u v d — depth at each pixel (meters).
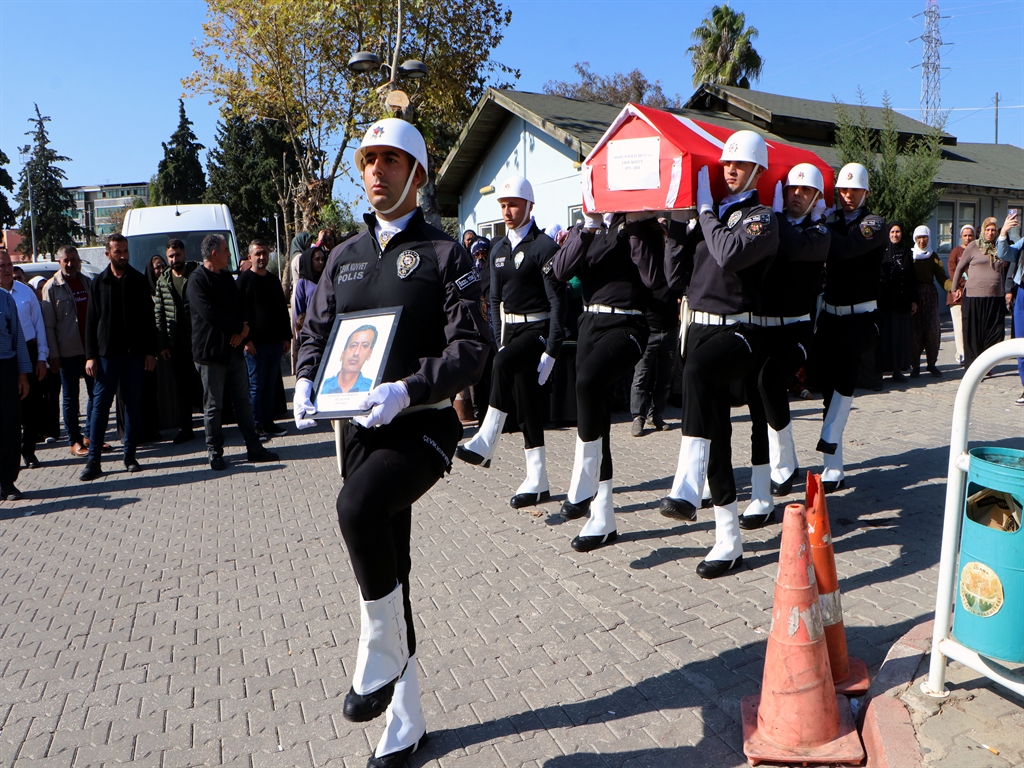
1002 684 2.55
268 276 8.70
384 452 2.71
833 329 5.58
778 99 20.23
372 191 2.79
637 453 7.15
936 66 40.59
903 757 2.53
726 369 4.24
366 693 2.64
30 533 5.86
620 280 4.76
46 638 4.08
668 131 4.36
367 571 2.62
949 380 10.33
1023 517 2.42
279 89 23.88
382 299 2.80
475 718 3.11
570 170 15.20
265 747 3.04
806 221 4.81
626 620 3.82
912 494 5.45
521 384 5.59
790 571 2.78
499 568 4.58
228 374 7.58
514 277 5.51
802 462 6.48
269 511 6.12
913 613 3.69
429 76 21.89
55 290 8.27
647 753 2.84
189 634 4.04
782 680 2.77
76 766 2.98
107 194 124.50
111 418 11.12
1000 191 19.83
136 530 5.82
